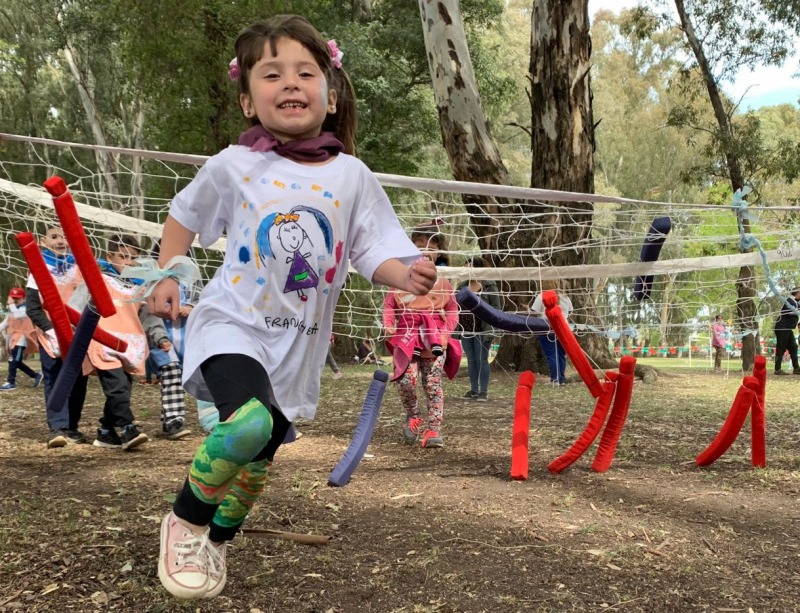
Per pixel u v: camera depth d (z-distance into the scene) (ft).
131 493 12.85
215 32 55.62
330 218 7.17
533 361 44.45
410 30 65.36
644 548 10.30
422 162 82.02
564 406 27.91
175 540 6.57
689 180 68.03
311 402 7.45
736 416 15.49
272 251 6.92
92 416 24.45
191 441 19.12
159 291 7.00
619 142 139.44
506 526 11.21
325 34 60.23
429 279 7.06
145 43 55.11
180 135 60.70
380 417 24.45
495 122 96.02
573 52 40.93
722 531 11.21
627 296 17.06
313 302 7.13
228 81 55.83
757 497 13.34
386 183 12.82
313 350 7.32
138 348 17.76
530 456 17.08
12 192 15.52
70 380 7.69
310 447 18.33
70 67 86.63
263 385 6.54
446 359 18.74
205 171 7.36
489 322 13.83
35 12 90.58
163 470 15.03
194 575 6.50
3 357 62.08
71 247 7.15
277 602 8.29
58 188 6.99
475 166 40.42
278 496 12.81
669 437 20.38
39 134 96.48
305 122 7.19
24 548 9.66
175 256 7.25
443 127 41.32
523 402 15.15
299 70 7.18
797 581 9.16
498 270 16.69
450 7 40.29
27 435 20.17
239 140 7.55
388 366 57.00
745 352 49.34
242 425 6.12
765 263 15.05
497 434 20.58
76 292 8.27
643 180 138.21
